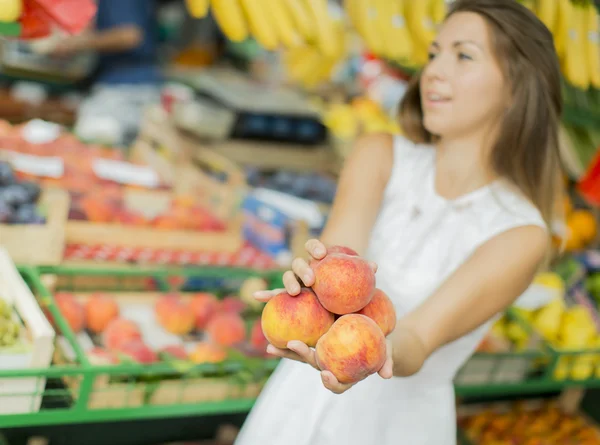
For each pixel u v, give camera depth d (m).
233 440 2.44
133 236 2.45
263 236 2.71
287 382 1.71
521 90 1.58
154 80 4.38
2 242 2.15
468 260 1.54
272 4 2.14
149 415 1.80
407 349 1.32
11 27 1.54
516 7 1.59
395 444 1.68
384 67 4.36
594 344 2.52
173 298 2.22
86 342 2.00
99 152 3.26
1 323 1.66
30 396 1.63
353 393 1.65
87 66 5.27
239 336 2.12
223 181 3.22
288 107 3.91
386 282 1.69
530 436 2.68
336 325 1.12
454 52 1.60
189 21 6.48
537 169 1.63
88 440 2.24
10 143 2.99
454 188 1.69
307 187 3.19
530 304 2.54
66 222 2.35
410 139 1.82
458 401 2.87
